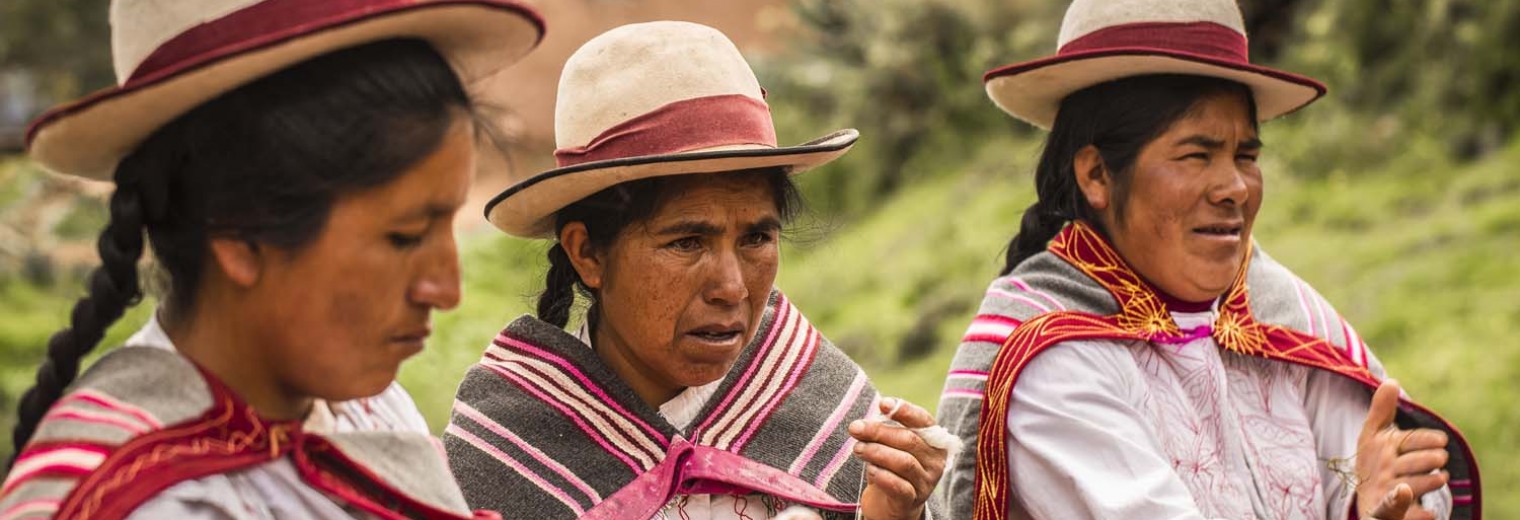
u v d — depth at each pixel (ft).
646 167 6.79
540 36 5.20
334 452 5.12
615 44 7.21
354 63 4.75
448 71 4.97
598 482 7.29
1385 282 26.53
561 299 7.70
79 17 36.68
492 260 20.83
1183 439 8.40
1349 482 8.61
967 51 43.55
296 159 4.64
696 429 7.55
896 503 6.76
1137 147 8.46
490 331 18.03
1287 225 31.04
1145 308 8.57
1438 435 8.32
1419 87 33.22
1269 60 37.73
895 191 42.73
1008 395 8.25
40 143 4.81
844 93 44.32
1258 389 8.85
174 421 4.76
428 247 4.93
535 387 7.52
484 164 5.78
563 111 7.39
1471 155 31.48
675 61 7.09
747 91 7.24
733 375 7.79
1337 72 34.99
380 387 5.00
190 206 4.80
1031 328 8.46
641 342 7.18
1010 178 37.91
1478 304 24.50
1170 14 8.47
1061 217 9.03
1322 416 9.06
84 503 4.46
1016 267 9.18
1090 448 8.07
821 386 8.01
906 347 32.32
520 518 7.19
